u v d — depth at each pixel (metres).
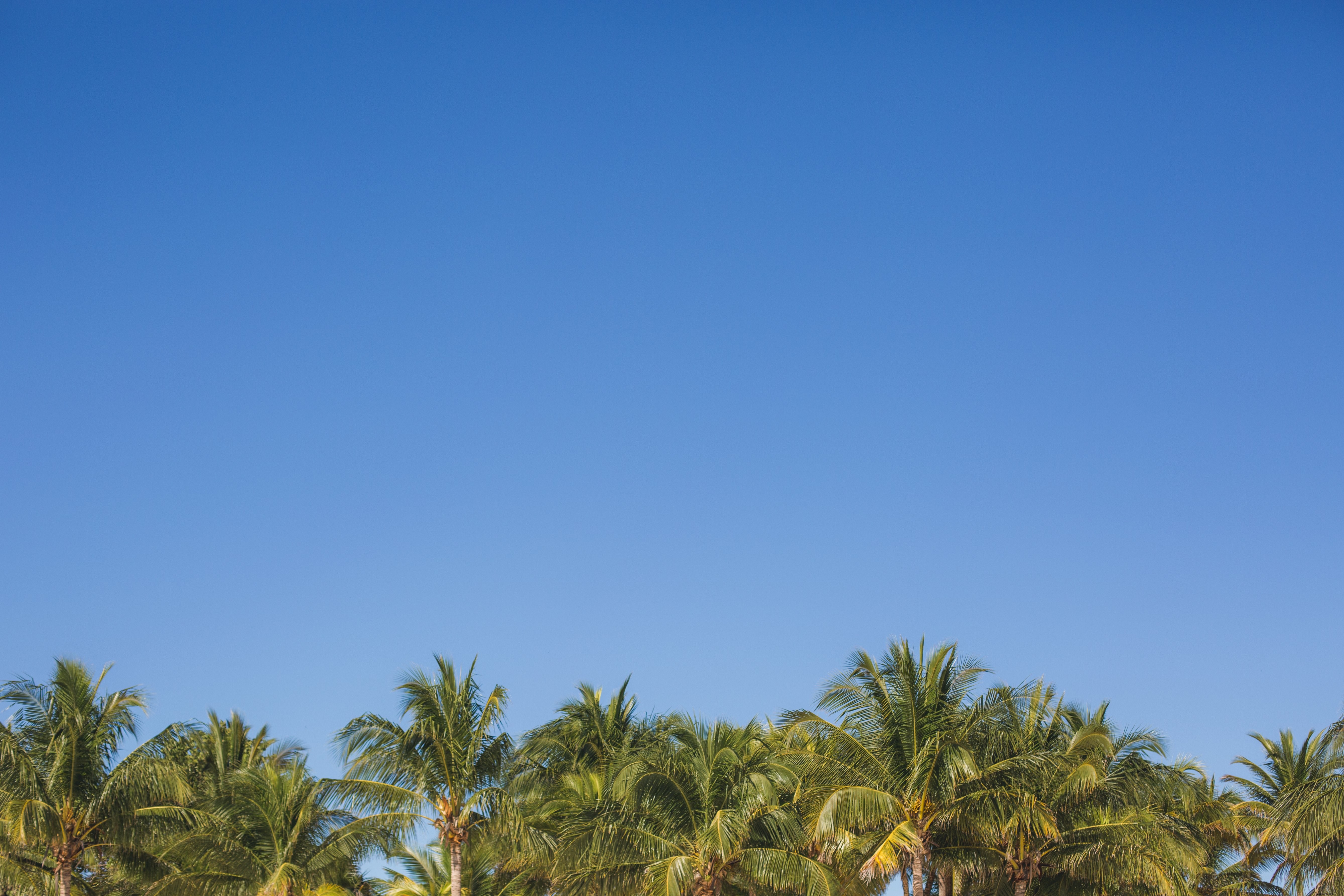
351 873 47.38
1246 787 54.00
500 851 42.78
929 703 37.62
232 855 41.94
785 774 39.75
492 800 39.16
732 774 38.28
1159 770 40.28
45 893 41.84
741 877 38.56
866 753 37.84
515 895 45.94
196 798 43.97
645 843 38.03
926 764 37.06
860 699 38.31
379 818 40.59
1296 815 35.81
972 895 43.66
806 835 38.22
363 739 39.41
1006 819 36.78
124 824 40.44
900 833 35.84
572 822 38.88
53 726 40.62
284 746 49.88
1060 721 42.28
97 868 45.03
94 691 40.78
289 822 43.94
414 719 39.72
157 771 39.56
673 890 34.75
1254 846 50.75
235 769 48.66
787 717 38.94
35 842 39.53
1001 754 38.59
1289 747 53.41
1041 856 39.19
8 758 38.75
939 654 38.16
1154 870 37.62
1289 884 38.06
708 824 37.94
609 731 49.53
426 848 47.97
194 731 42.62
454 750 39.62
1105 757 41.12
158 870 43.00
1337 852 36.97
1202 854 41.03
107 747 40.12
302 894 41.03
